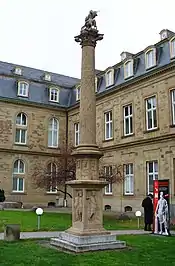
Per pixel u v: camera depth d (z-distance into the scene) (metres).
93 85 13.90
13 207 37.47
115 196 34.78
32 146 43.25
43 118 44.69
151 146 31.00
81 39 14.41
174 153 28.44
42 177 34.84
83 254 11.18
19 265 9.44
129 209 32.84
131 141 33.31
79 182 12.83
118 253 11.47
